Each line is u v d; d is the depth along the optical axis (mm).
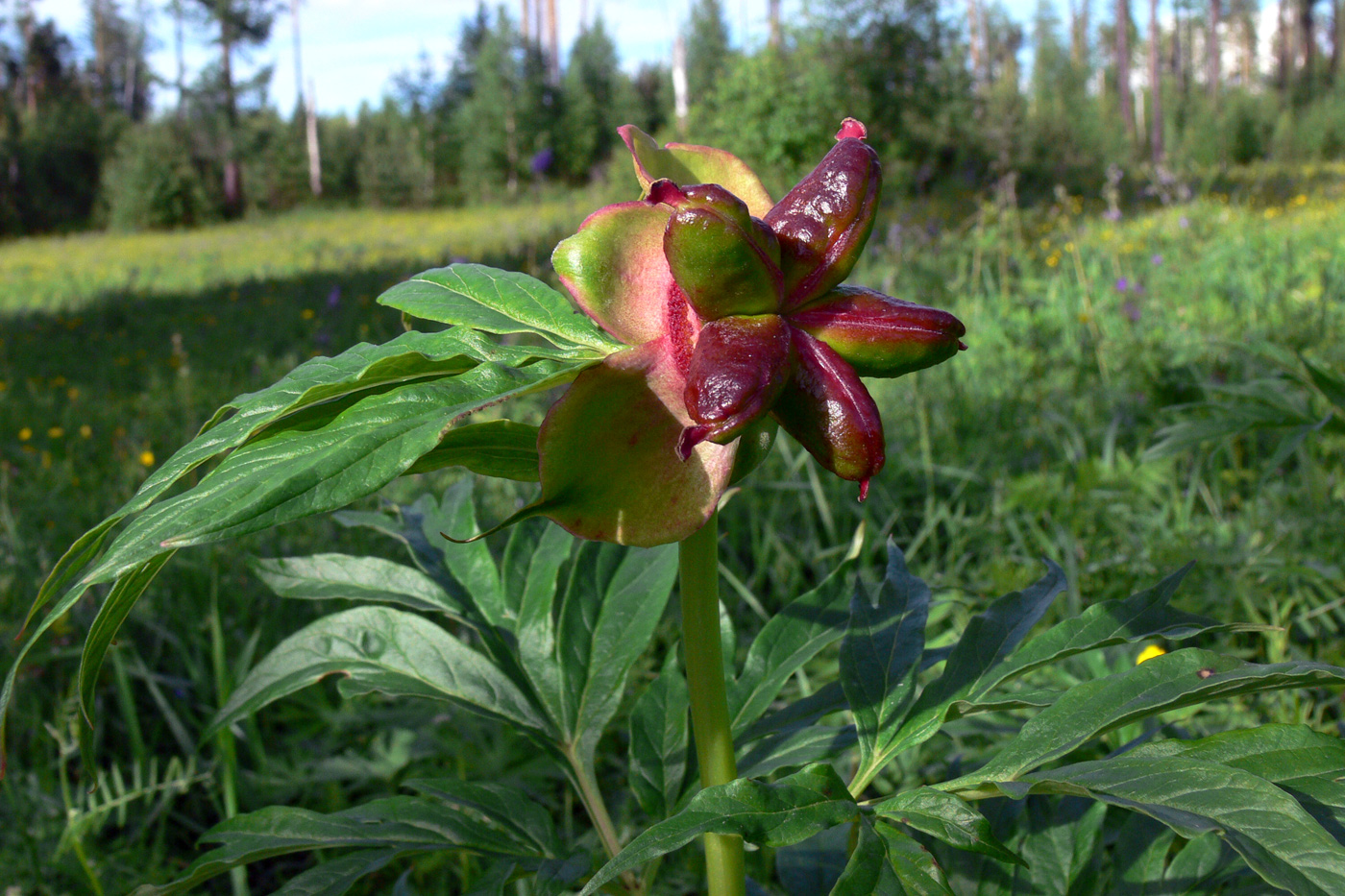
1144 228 2545
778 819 226
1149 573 705
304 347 2193
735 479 215
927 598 308
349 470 197
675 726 322
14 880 532
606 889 302
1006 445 1041
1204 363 1121
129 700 599
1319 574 611
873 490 921
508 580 349
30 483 1191
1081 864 323
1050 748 245
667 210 232
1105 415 1067
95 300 3385
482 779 606
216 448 219
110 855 560
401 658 334
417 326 1300
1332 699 579
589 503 212
